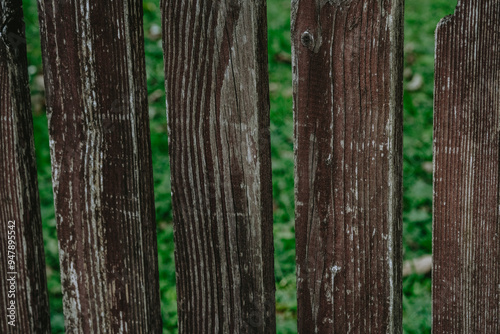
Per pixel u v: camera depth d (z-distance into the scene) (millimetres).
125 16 1289
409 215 1848
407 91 2338
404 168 2004
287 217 1909
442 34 1262
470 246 1284
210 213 1306
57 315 1708
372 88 1252
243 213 1296
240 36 1267
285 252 1781
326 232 1285
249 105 1276
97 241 1337
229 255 1308
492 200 1272
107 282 1343
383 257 1274
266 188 1295
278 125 2232
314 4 1252
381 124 1255
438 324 1309
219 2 1266
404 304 1671
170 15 1282
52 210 1961
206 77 1283
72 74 1311
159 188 2014
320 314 1302
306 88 1267
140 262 1331
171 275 1767
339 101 1261
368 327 1289
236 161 1289
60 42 1308
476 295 1290
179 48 1286
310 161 1277
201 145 1296
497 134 1261
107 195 1326
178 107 1298
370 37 1244
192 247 1319
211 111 1287
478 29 1251
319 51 1258
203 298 1326
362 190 1269
